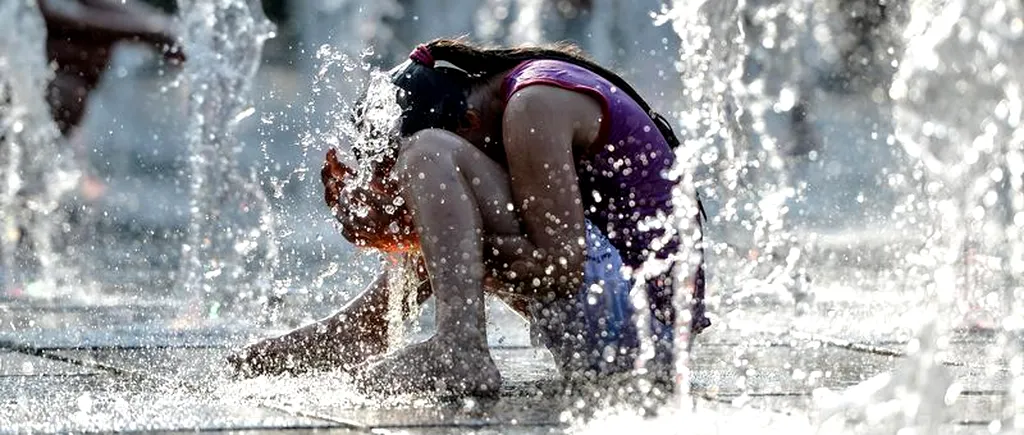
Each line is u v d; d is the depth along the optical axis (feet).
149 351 44.19
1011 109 27.71
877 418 27.04
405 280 38.50
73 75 93.56
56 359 42.06
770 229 55.88
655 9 156.56
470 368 33.37
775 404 31.83
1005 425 28.68
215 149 85.20
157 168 173.78
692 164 37.65
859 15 65.62
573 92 35.35
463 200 33.96
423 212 33.91
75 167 95.86
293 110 178.60
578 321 35.55
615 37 157.48
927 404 27.09
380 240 36.91
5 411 31.24
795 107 124.36
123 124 188.24
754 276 56.13
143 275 78.89
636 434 28.17
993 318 43.11
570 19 156.25
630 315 35.88
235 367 37.60
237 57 82.94
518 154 34.65
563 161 34.68
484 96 36.50
